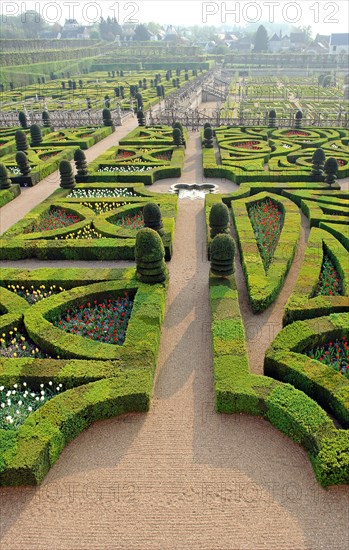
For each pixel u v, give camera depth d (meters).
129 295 14.25
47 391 10.71
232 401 10.03
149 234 13.81
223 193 24.08
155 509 8.22
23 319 12.88
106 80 88.38
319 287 14.52
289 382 10.73
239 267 16.73
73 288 14.25
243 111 53.19
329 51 132.38
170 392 10.91
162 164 28.95
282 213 21.03
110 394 10.01
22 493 8.59
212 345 11.88
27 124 44.34
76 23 158.88
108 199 22.48
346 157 29.39
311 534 7.72
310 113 53.03
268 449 9.34
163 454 9.30
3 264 17.70
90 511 8.23
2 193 24.19
